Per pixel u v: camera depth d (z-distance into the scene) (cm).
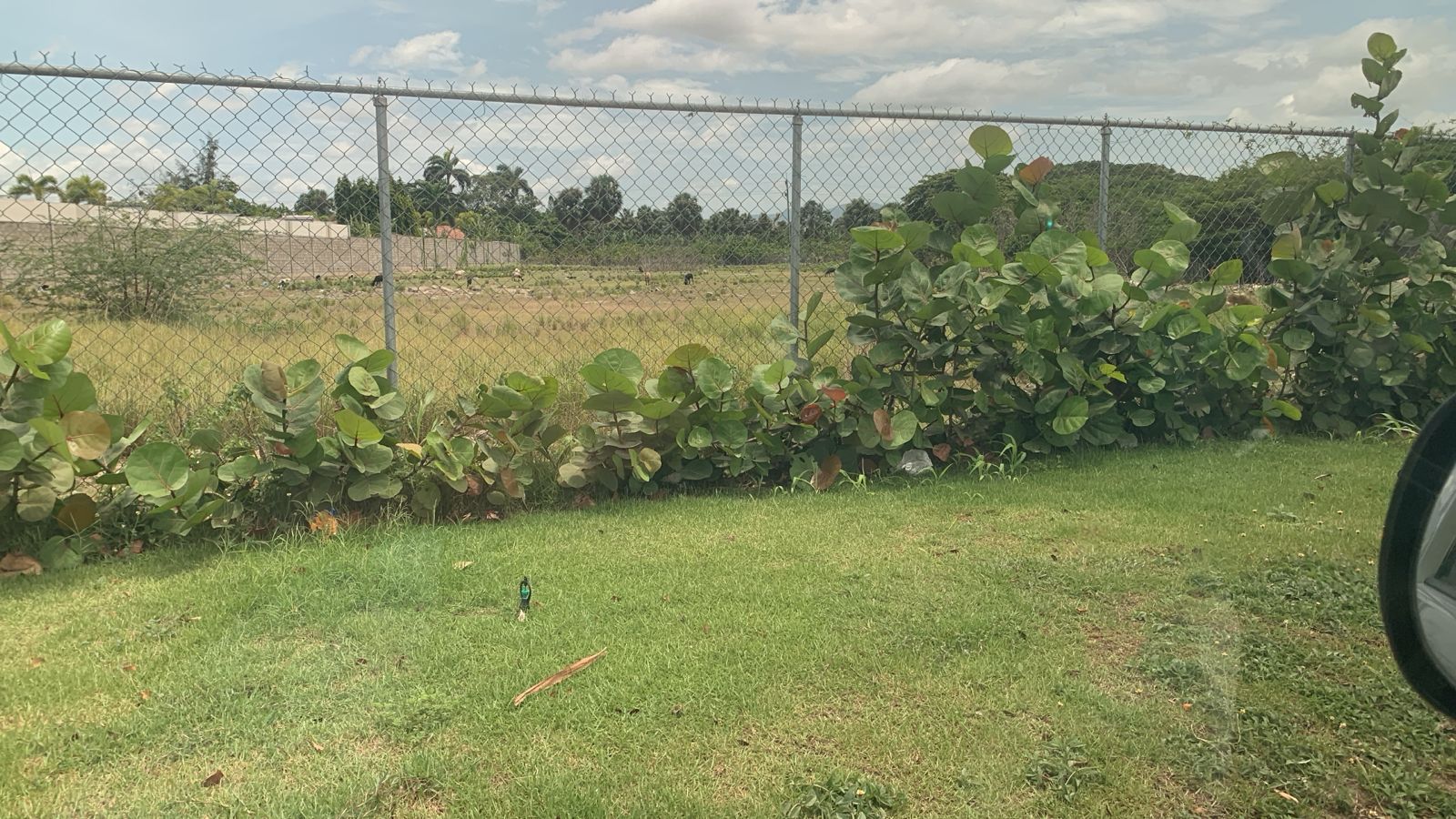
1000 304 528
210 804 218
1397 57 631
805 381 510
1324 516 435
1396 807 217
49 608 339
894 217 558
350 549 401
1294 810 216
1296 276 609
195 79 426
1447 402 193
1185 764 234
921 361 540
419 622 325
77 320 619
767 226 543
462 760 239
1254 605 326
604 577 369
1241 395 616
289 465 419
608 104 496
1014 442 542
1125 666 288
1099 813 217
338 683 279
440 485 457
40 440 386
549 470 495
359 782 227
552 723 256
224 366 564
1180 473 519
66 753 239
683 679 281
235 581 362
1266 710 257
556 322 541
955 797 223
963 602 340
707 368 486
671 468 502
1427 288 614
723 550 404
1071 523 434
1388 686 269
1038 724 255
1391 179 603
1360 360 613
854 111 542
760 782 229
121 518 414
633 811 217
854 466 531
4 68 398
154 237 629
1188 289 591
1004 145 561
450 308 510
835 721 258
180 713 260
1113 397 585
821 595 349
